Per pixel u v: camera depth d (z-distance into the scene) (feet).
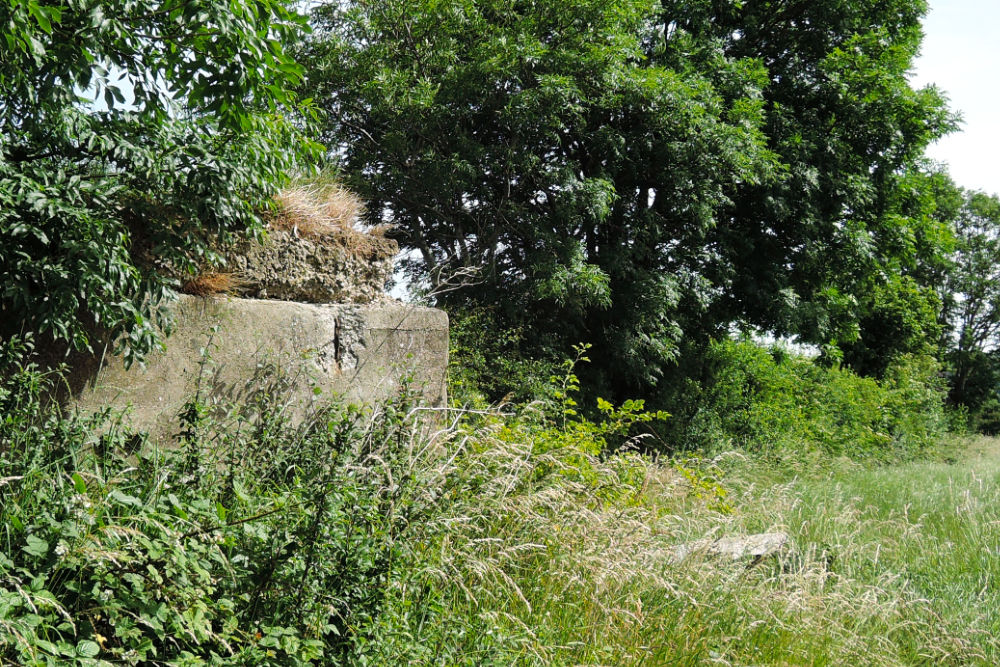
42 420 10.98
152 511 8.21
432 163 36.60
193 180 12.73
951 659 15.08
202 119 13.53
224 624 8.32
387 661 9.34
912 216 55.47
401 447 12.22
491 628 10.64
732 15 47.73
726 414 50.39
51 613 7.20
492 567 11.75
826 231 47.47
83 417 11.35
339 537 9.50
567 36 38.04
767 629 13.98
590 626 12.23
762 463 39.19
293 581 9.03
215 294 14.65
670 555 14.67
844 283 51.72
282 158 14.24
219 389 14.25
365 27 37.17
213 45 11.98
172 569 7.72
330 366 16.15
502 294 39.52
